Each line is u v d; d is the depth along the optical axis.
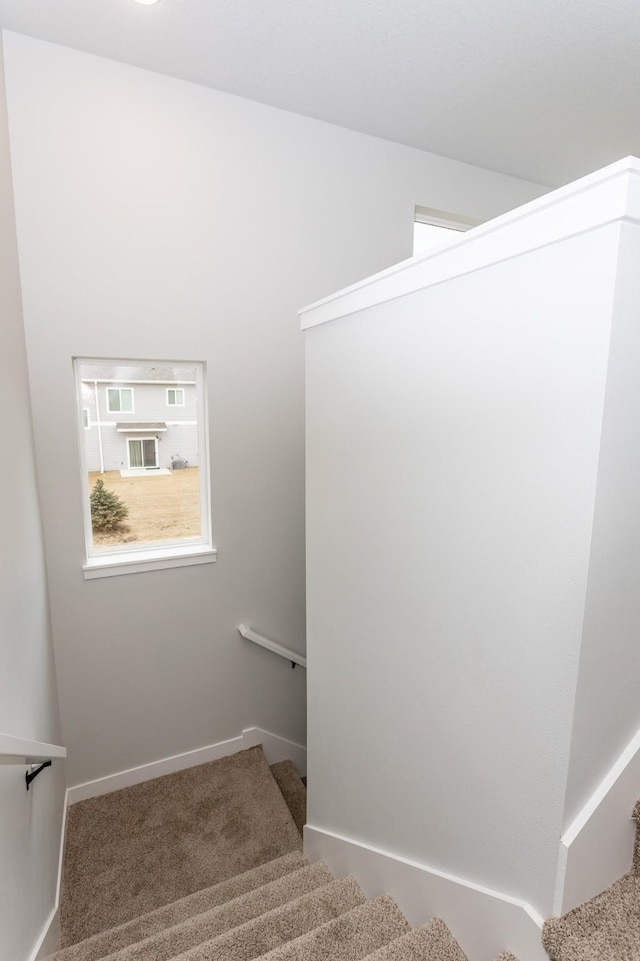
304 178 2.74
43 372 2.28
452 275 1.20
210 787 2.82
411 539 1.44
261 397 2.81
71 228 2.25
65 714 2.58
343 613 1.80
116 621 2.63
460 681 1.32
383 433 1.50
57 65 2.13
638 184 0.84
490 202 3.36
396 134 2.88
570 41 2.11
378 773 1.72
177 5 1.90
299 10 1.93
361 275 2.99
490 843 1.27
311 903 1.77
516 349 1.07
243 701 3.07
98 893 2.22
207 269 2.57
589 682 1.04
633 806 1.20
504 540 1.15
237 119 2.53
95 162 2.26
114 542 2.69
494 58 2.22
